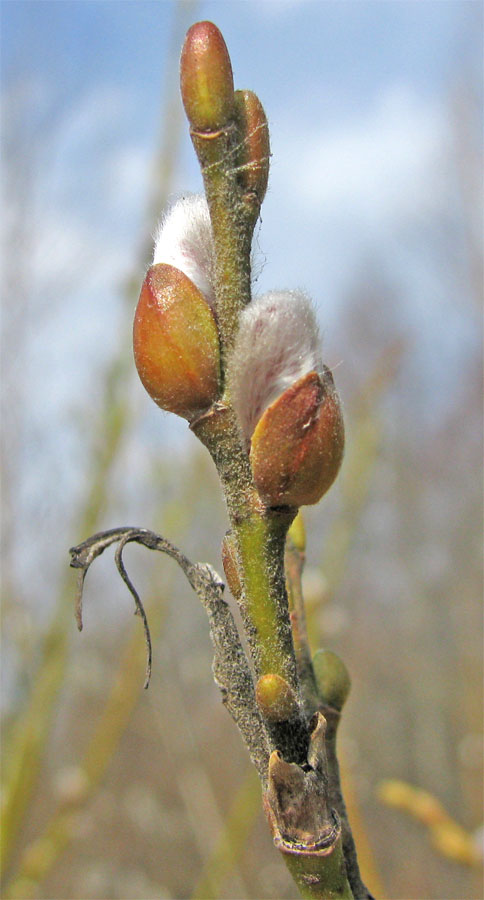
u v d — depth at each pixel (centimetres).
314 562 31
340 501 29
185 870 34
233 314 9
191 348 9
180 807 34
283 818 9
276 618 9
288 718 9
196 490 26
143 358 9
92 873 31
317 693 10
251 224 9
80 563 9
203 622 31
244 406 9
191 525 27
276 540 9
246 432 9
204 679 30
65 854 31
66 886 31
